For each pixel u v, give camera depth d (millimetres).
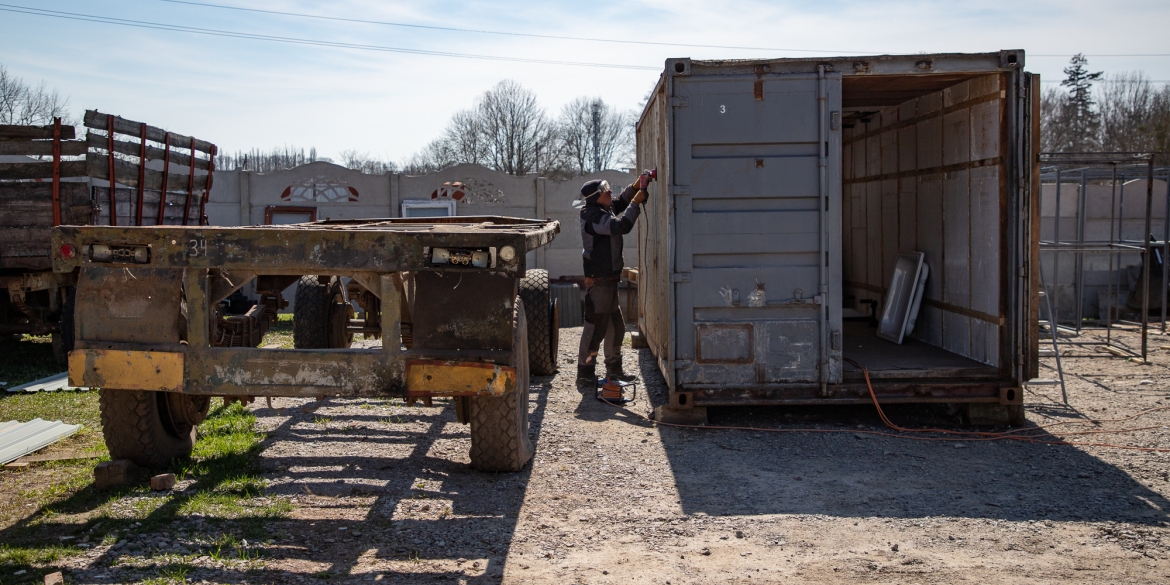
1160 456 5043
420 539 3732
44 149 7406
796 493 4441
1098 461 4969
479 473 4727
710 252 5730
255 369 3859
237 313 11094
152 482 4250
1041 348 9430
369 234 3787
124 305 3906
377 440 5438
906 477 4711
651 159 7359
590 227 6801
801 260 5723
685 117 5656
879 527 3930
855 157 9617
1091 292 12398
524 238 3816
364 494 4348
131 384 3877
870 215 9031
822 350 5719
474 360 3840
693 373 5801
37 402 6570
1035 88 5625
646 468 4883
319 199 14422
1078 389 7160
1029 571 3404
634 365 8484
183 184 9352
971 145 6258
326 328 6516
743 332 5770
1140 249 9008
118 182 7980
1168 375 7801
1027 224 5711
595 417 6195
